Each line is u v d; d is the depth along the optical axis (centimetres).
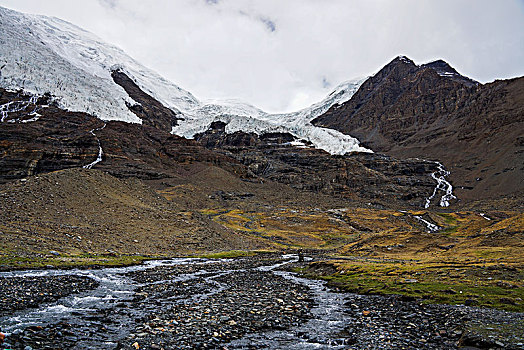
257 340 1939
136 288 3500
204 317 2380
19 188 6606
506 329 2000
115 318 2252
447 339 1948
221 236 10131
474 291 3136
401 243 9512
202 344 1803
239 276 4922
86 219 6831
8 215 5662
